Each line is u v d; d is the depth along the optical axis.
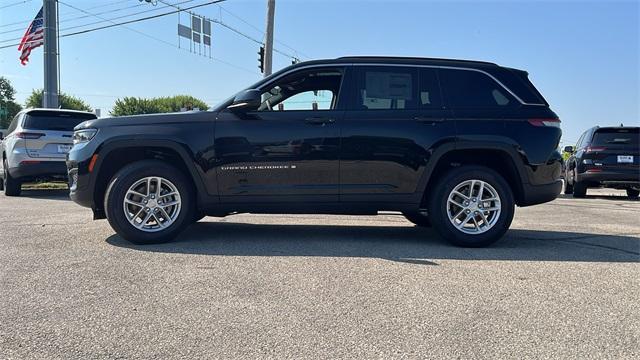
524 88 5.77
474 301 3.70
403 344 2.97
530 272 4.52
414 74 5.72
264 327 3.20
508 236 6.47
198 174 5.49
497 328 3.22
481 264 4.79
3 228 6.47
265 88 5.72
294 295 3.79
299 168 5.51
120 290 3.87
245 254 5.08
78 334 3.07
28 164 10.75
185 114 5.59
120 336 3.05
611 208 10.41
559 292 3.95
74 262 4.69
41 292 3.81
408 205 5.62
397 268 4.58
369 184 5.56
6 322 3.24
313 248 5.43
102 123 5.57
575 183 13.44
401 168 5.54
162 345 2.93
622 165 12.64
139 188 5.52
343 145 5.50
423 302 3.67
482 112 5.63
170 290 3.88
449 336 3.09
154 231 5.47
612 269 4.67
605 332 3.18
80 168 5.51
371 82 5.68
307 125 5.50
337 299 3.71
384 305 3.59
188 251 5.20
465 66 5.80
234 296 3.75
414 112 5.59
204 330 3.14
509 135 5.58
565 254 5.30
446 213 5.57
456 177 5.56
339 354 2.84
